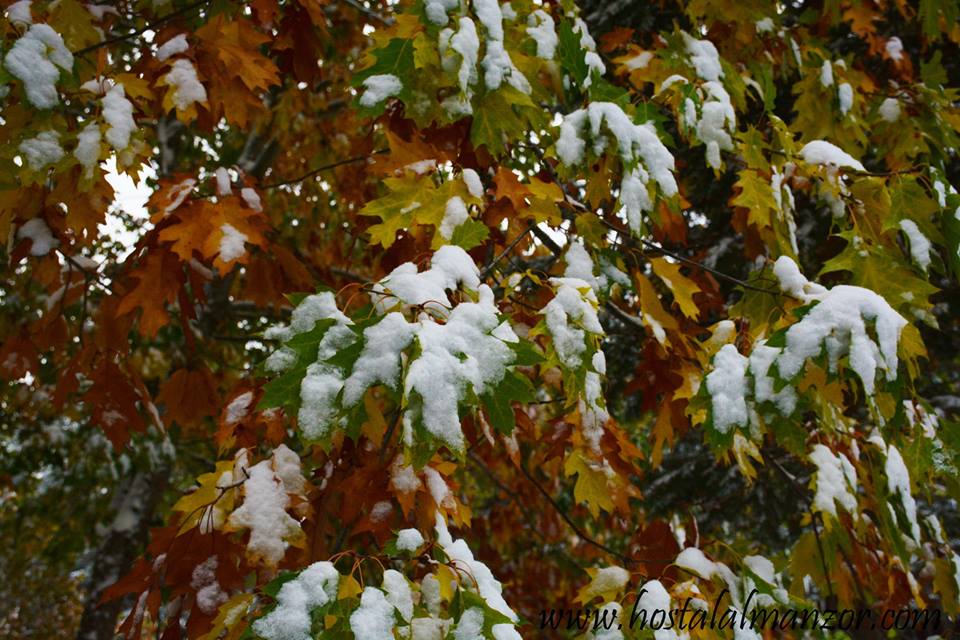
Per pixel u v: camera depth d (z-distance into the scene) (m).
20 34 1.91
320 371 1.33
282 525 1.61
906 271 2.21
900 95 3.32
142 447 5.57
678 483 7.08
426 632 1.41
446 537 1.65
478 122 2.02
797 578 2.40
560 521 5.85
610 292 2.28
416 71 1.98
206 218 1.93
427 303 1.46
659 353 2.59
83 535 7.72
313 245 5.18
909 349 1.78
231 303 5.17
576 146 2.10
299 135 5.38
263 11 2.31
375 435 1.67
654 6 4.91
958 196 2.17
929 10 3.68
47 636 11.79
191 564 1.67
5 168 1.89
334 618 1.40
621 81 3.49
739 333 2.25
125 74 2.01
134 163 1.91
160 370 5.75
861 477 2.48
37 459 6.81
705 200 5.80
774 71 3.65
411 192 1.88
